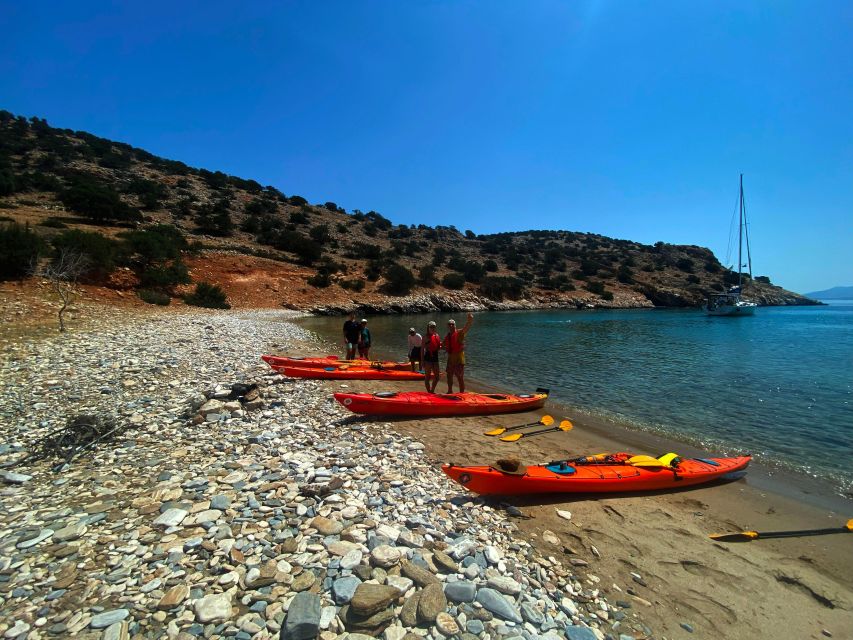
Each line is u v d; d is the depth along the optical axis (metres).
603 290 84.00
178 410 8.47
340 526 4.53
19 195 51.94
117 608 3.25
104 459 6.15
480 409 10.48
